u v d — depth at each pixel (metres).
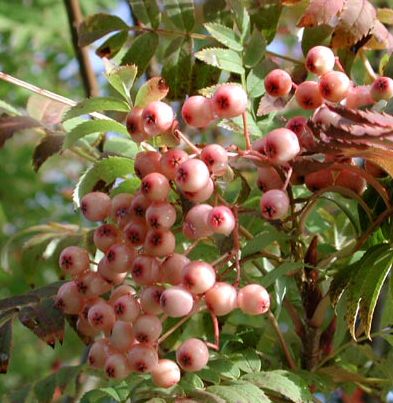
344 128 0.30
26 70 0.77
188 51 0.40
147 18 0.41
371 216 0.35
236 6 0.39
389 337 0.37
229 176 0.33
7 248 0.47
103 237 0.33
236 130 0.37
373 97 0.33
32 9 0.76
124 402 0.35
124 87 0.34
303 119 0.32
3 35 0.76
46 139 0.39
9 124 0.39
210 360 0.34
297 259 0.36
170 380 0.31
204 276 0.30
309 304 0.37
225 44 0.38
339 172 0.35
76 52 0.55
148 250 0.31
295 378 0.34
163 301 0.30
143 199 0.32
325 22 0.37
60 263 0.34
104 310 0.32
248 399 0.32
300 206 0.40
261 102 0.36
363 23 0.37
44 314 0.36
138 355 0.31
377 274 0.33
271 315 0.38
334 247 0.39
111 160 0.35
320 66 0.33
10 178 0.80
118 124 0.35
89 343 0.36
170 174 0.32
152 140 0.33
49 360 0.83
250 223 0.38
